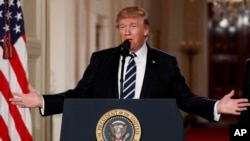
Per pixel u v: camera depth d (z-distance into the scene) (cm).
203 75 2480
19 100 457
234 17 2562
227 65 2588
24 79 635
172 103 374
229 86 2588
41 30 779
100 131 375
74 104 382
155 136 372
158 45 2386
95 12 1530
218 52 2583
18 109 634
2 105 624
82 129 378
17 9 647
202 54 2470
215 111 429
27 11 740
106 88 473
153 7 2250
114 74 475
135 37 459
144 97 466
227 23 2573
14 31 643
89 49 1474
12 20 645
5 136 622
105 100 379
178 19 2450
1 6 639
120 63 478
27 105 458
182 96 469
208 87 2572
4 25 637
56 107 465
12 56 635
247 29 2569
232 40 2581
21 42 642
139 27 459
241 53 2580
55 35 1292
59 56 1290
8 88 629
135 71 475
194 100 452
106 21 1648
